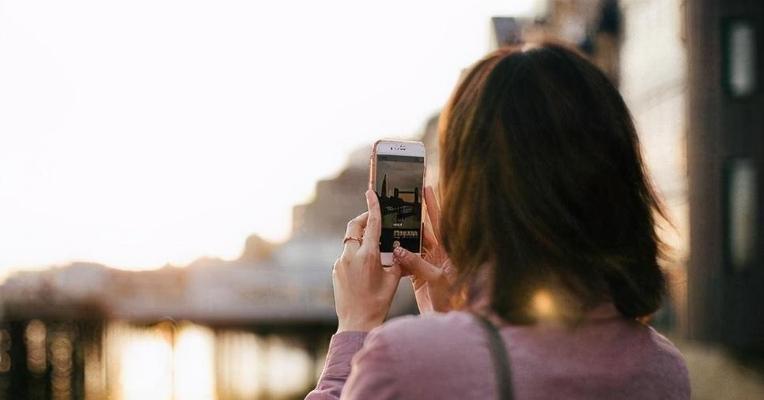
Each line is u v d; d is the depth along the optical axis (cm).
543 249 123
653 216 133
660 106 2097
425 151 183
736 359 1494
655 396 128
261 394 2686
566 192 124
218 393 2705
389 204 180
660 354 131
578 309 124
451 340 120
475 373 118
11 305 3650
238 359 3725
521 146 126
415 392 118
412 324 123
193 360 3759
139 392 2717
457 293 129
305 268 5300
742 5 1731
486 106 130
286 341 4234
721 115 1769
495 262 125
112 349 4016
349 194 8812
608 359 125
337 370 151
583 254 124
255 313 4291
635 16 2266
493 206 126
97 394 2738
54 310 3759
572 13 2469
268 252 8275
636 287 127
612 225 127
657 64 2105
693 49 1819
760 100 1727
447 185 135
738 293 1722
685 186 1892
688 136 1822
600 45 2464
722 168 1764
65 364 3048
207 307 4556
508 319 123
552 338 123
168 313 4356
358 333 153
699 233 1786
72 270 4200
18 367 2908
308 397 150
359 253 158
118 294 4466
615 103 132
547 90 128
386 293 158
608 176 127
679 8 1905
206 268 4928
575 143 126
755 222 1703
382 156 180
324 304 4678
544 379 119
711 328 1748
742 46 1745
